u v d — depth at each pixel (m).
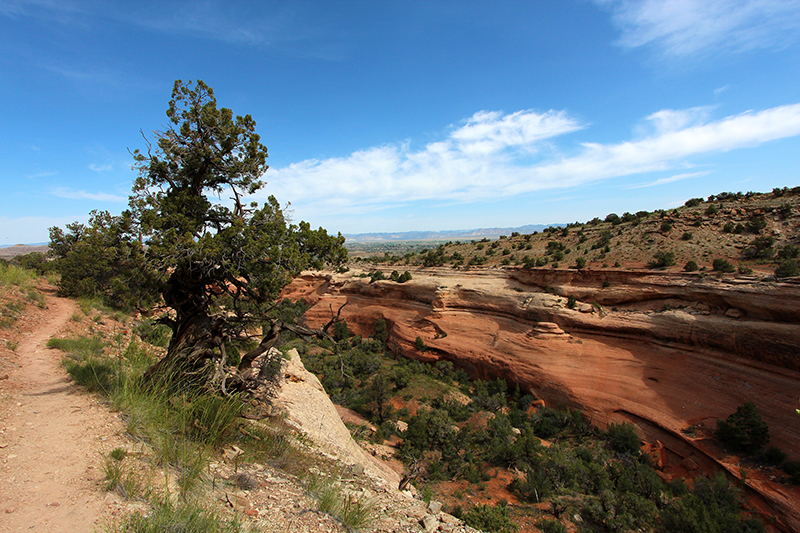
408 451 33.38
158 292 11.49
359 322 88.94
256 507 6.13
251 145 12.19
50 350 13.10
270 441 10.22
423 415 41.66
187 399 9.54
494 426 41.66
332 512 6.54
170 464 6.70
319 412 18.66
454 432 37.91
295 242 12.64
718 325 40.06
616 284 53.50
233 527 5.08
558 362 50.84
